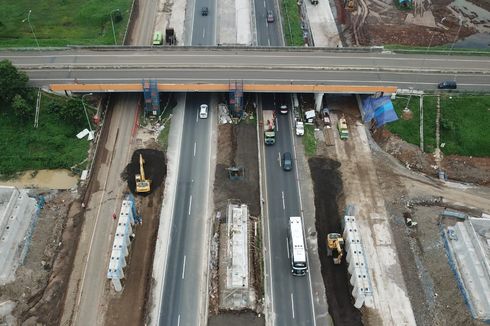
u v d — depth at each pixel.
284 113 101.50
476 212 85.81
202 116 99.12
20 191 81.19
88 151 93.12
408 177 91.19
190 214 82.81
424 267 77.25
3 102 96.19
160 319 69.56
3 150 92.31
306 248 78.75
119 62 103.44
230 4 134.00
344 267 76.31
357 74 102.25
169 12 130.62
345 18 131.50
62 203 85.00
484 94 100.56
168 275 74.62
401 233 81.50
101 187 87.06
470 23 132.12
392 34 126.00
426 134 96.50
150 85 94.75
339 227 81.56
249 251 76.19
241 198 85.31
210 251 77.69
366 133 98.81
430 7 137.62
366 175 90.62
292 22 127.31
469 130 96.50
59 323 69.25
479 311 70.25
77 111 94.75
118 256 71.62
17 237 76.75
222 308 70.69
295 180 89.00
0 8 128.38
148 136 95.88
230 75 99.94
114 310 70.62
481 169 93.00
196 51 106.94
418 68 104.94
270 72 101.12
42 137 93.38
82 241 79.06
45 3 131.25
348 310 71.00
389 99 98.56
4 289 71.81
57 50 106.75
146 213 83.19
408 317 70.50
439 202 87.31
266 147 94.69
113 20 124.88
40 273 74.94
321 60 105.31
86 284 73.56
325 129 98.81
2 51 106.31
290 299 72.38
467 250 76.00
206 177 88.69
